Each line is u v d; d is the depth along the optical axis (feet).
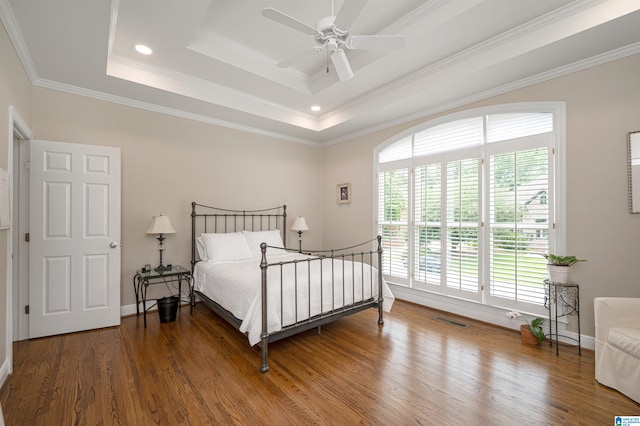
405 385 6.79
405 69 10.38
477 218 10.87
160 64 10.05
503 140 10.26
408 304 13.00
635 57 7.66
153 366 7.57
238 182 14.51
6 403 6.03
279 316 7.98
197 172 13.16
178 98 11.17
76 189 9.72
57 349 8.47
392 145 14.14
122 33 8.36
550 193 9.16
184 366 7.60
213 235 12.39
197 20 7.80
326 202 17.74
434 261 12.28
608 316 6.80
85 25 6.97
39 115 9.61
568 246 8.79
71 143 9.69
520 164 9.80
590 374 7.22
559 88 8.94
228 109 12.33
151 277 10.39
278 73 11.41
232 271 9.95
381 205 14.56
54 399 6.19
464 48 9.05
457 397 6.34
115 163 10.38
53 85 9.79
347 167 16.33
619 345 6.37
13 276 8.93
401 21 8.51
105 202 10.19
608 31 7.03
